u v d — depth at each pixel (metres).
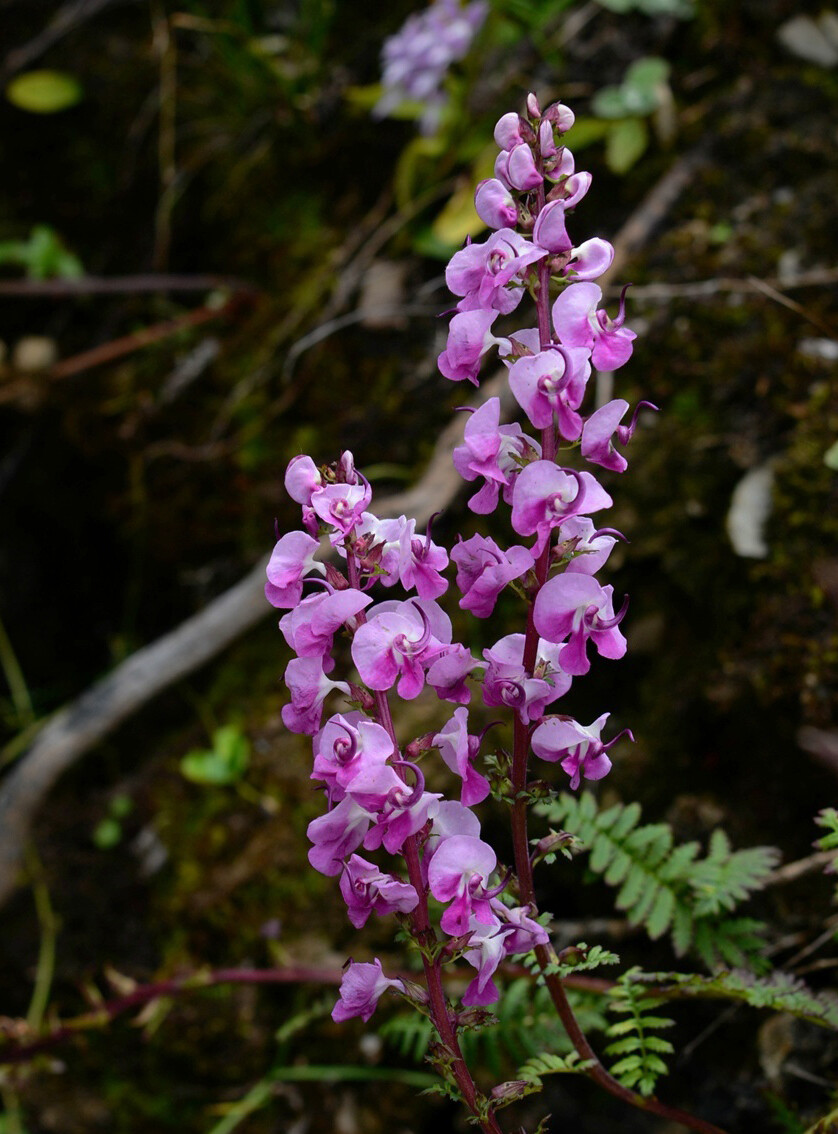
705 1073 0.61
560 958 0.47
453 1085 0.45
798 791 0.62
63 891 0.80
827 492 0.66
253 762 0.79
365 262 0.91
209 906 0.76
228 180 1.01
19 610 1.01
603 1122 0.62
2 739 0.98
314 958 0.72
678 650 0.68
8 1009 0.79
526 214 0.43
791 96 0.79
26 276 1.07
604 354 0.42
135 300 1.03
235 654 0.83
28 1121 0.73
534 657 0.44
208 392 0.94
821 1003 0.51
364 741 0.42
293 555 0.43
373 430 0.85
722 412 0.71
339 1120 0.70
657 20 0.87
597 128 0.83
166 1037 0.73
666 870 0.55
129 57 1.07
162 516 0.93
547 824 0.67
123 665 0.84
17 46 1.10
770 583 0.65
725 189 0.78
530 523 0.42
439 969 0.44
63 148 1.08
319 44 0.98
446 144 0.90
